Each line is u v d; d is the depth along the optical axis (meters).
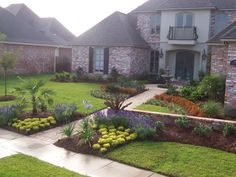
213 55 15.64
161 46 24.38
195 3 22.75
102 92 16.31
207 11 22.42
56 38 32.62
